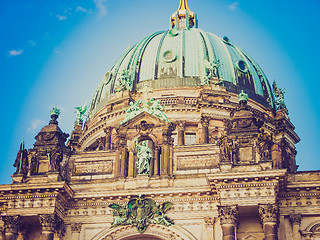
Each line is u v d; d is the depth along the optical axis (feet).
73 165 245.45
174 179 233.76
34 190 228.84
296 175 229.66
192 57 320.29
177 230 226.38
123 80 313.32
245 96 245.45
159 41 331.36
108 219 232.53
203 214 227.20
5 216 228.02
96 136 313.32
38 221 231.91
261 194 217.15
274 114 317.01
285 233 221.87
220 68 317.01
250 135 230.89
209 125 292.81
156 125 244.42
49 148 241.96
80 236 231.71
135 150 242.17
